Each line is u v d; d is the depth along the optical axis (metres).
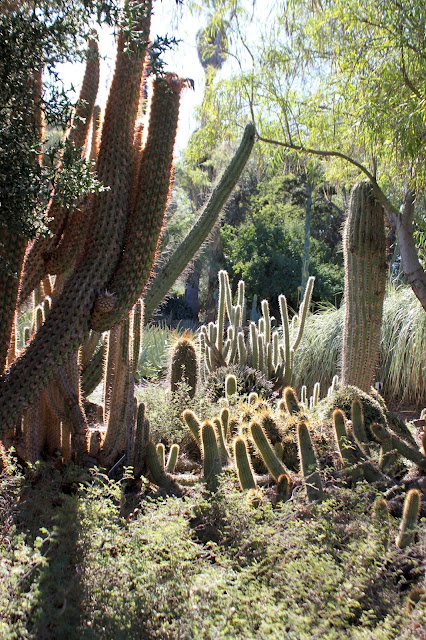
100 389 5.74
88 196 3.16
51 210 3.19
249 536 2.30
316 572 1.95
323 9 4.65
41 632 1.69
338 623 1.76
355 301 4.82
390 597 1.97
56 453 3.28
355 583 1.94
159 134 2.96
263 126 5.41
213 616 1.85
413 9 4.07
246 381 5.59
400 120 4.09
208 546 2.47
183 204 14.59
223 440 3.44
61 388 3.29
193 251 5.20
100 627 1.76
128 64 2.95
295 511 2.49
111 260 2.89
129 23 2.45
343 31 4.52
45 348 2.78
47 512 2.48
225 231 19.67
